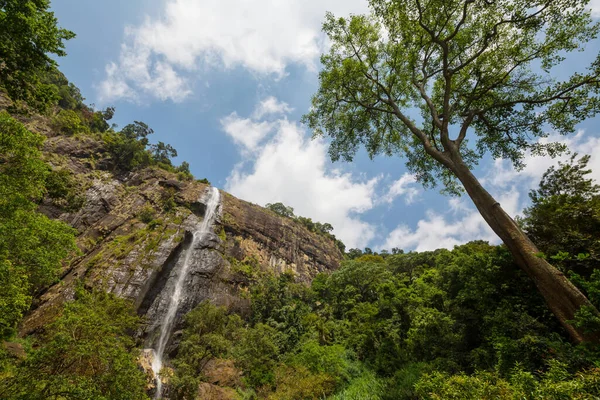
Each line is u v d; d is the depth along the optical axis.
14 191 10.46
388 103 14.39
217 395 19.89
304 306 35.12
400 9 12.17
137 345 26.34
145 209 45.62
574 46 10.68
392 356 17.34
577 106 10.71
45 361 7.94
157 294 32.22
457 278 16.25
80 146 50.09
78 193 40.91
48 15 10.39
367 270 34.94
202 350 22.17
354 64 14.12
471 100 12.70
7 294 10.52
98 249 36.56
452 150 11.02
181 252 39.03
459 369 11.25
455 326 13.24
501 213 9.09
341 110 16.11
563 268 9.35
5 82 10.35
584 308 6.16
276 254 56.09
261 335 24.92
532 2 10.27
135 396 9.26
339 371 18.55
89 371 9.27
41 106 11.23
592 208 9.87
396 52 13.70
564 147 12.22
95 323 10.13
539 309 9.91
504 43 12.22
